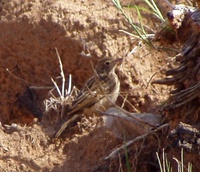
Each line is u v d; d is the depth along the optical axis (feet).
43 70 42.98
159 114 31.58
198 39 28.76
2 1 45.44
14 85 44.04
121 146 30.73
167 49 31.81
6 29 44.29
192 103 28.96
